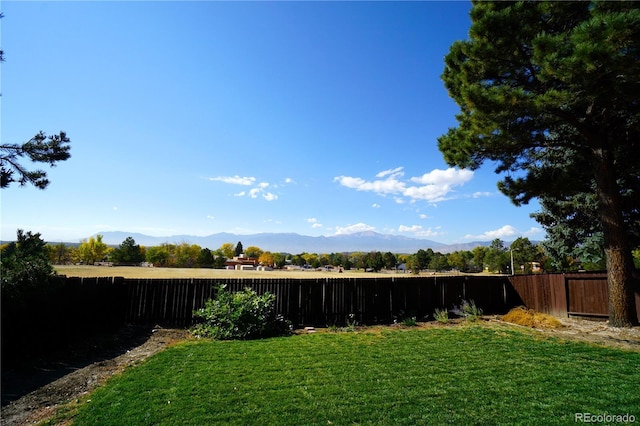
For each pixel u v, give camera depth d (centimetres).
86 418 384
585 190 1161
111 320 934
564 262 2086
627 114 959
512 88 926
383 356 666
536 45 781
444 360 639
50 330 689
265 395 456
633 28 632
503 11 858
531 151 1174
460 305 1331
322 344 773
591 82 747
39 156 700
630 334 867
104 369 579
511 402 439
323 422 381
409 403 435
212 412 402
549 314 1271
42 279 680
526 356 670
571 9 875
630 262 968
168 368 571
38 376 541
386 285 1227
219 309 901
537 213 1909
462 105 1070
